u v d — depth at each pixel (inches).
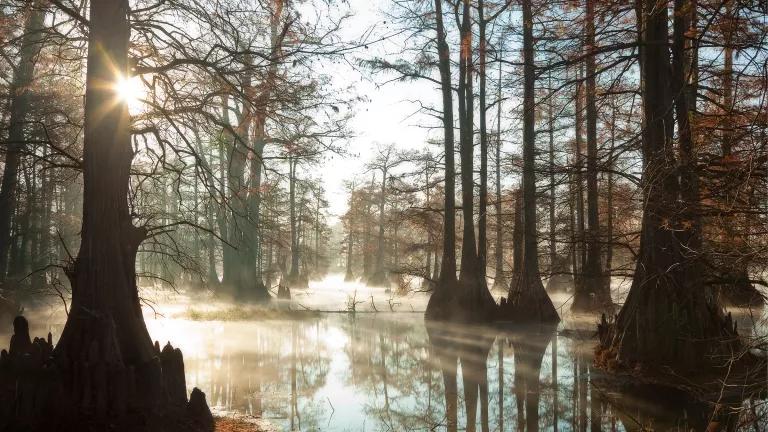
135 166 513.3
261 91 392.2
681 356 426.6
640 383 417.7
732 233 281.7
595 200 670.5
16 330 297.0
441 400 397.4
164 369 309.1
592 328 757.9
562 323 833.5
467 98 944.9
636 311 454.9
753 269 314.0
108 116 314.5
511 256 1659.7
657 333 438.9
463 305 864.3
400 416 353.1
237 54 362.6
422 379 464.1
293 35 364.5
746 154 303.4
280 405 375.9
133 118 370.3
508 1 455.8
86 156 312.7
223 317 859.4
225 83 394.6
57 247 1159.0
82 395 279.1
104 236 308.0
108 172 312.0
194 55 399.9
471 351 600.4
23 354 279.6
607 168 442.3
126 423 275.0
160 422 283.1
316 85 389.4
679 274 438.6
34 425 268.5
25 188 1138.7
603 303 797.2
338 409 368.8
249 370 488.1
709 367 417.7
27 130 722.8
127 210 323.9
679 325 431.5
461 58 919.0
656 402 371.9
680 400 374.6
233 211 432.1
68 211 1333.7
